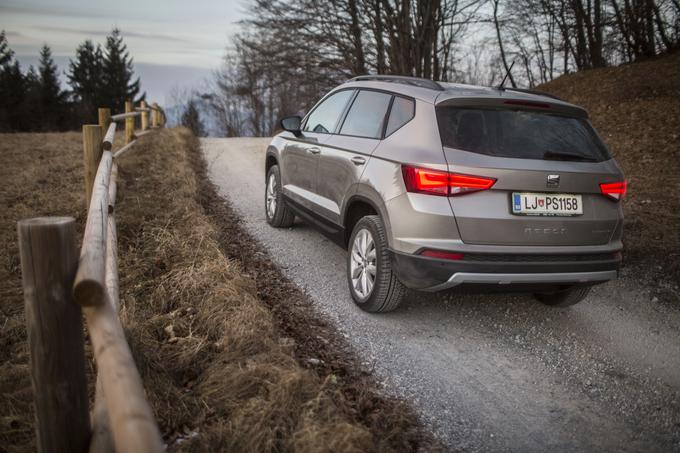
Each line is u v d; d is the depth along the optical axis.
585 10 21.11
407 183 3.33
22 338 3.01
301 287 4.36
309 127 5.23
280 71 21.05
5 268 3.96
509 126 3.37
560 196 3.34
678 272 4.83
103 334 1.54
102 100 68.38
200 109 58.16
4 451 2.07
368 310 3.85
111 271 3.03
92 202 3.06
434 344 3.51
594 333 3.82
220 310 3.30
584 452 2.52
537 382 3.12
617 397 3.00
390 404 2.79
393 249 3.43
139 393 1.38
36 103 62.19
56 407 1.71
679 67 14.48
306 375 2.68
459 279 3.21
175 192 6.67
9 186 6.71
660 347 3.64
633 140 10.70
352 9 18.86
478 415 2.76
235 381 2.59
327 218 4.52
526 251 3.25
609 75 16.12
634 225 6.05
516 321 3.95
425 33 17.97
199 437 2.24
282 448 2.23
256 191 8.23
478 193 3.20
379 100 4.09
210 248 4.48
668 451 2.55
